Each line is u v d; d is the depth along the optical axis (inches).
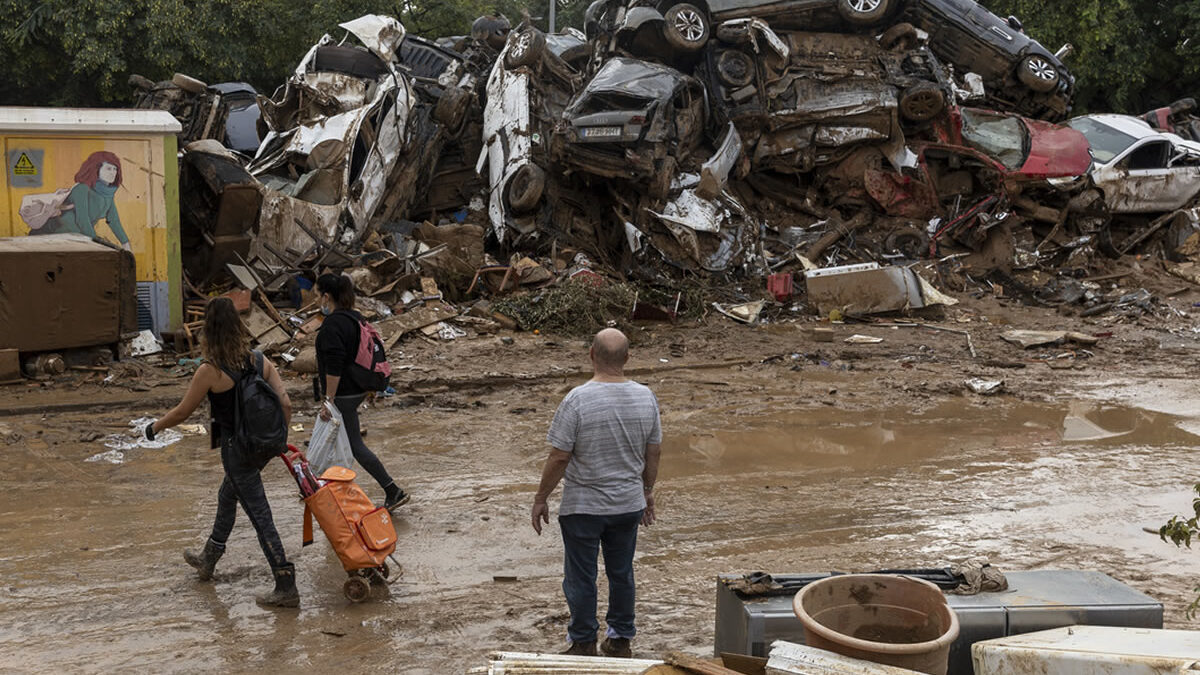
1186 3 1238.9
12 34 1067.9
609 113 560.4
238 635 190.9
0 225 420.8
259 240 517.7
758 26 627.8
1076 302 649.0
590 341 501.7
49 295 392.5
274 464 306.5
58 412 357.7
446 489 287.3
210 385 200.1
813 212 683.4
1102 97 1333.7
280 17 1200.8
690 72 667.4
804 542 248.4
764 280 609.6
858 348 512.1
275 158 560.1
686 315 564.4
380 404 385.7
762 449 335.3
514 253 587.5
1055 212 709.3
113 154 432.5
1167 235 764.0
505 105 613.6
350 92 577.3
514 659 144.6
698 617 202.5
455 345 477.1
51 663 177.2
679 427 361.7
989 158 674.2
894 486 297.0
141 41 1111.0
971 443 347.9
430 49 706.2
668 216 576.1
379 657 182.4
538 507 177.3
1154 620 155.8
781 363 478.3
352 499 206.2
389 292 506.0
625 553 179.8
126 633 190.5
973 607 154.0
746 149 653.9
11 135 417.1
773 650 132.1
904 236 676.7
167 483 284.7
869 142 672.4
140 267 441.1
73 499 269.6
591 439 173.9
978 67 738.8
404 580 221.5
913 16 722.8
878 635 146.9
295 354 436.1
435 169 646.5
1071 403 412.8
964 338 542.9
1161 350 536.7
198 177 485.7
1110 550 245.4
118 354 420.8
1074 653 127.2
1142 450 342.6
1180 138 797.9
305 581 220.1
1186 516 272.4
